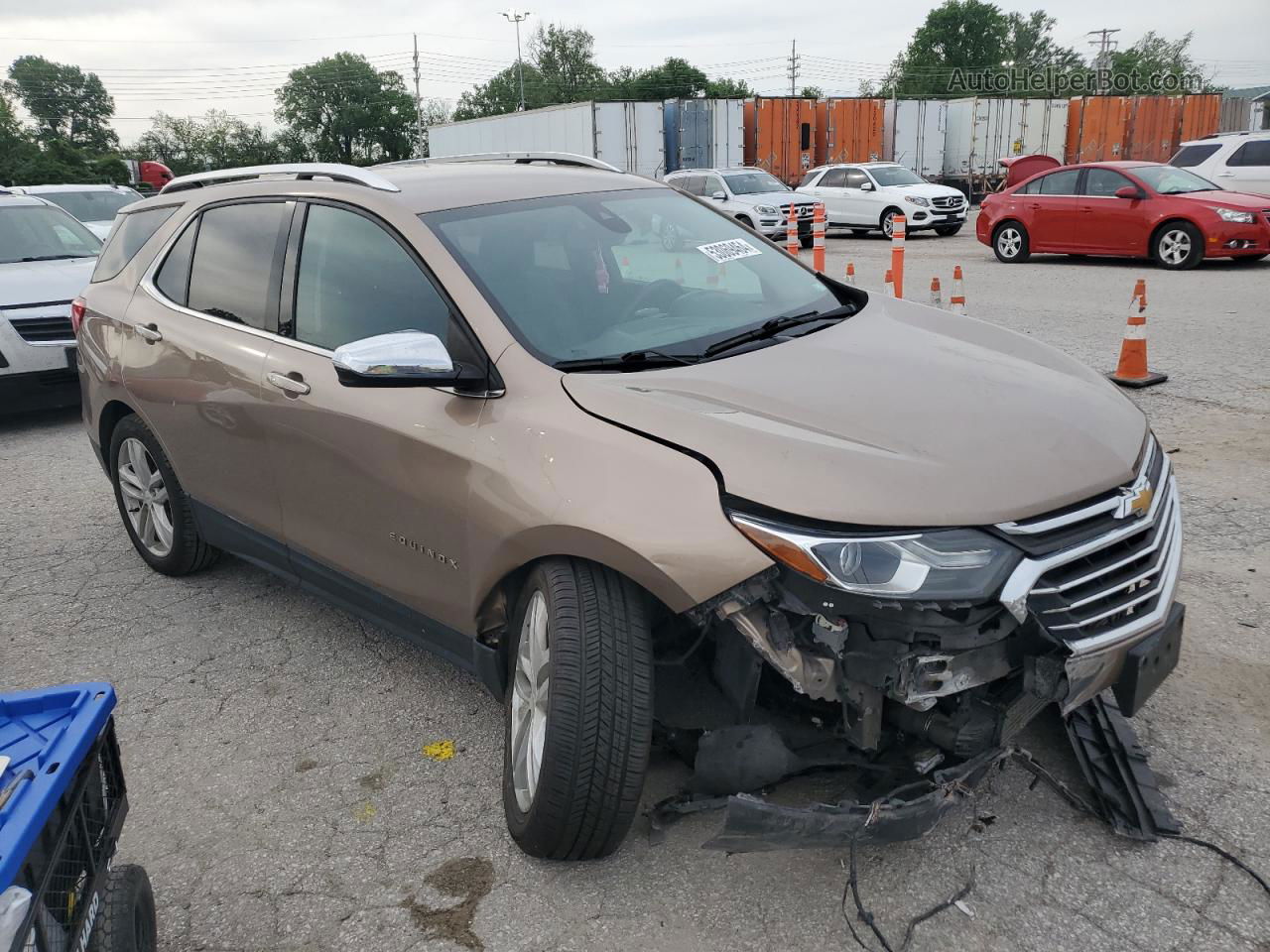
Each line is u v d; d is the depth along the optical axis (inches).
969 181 1312.7
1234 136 701.9
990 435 104.4
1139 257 617.0
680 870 110.4
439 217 136.1
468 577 119.6
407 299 131.4
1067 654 97.4
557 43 4468.5
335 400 135.0
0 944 64.4
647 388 112.6
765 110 1200.2
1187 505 209.2
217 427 159.0
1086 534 99.2
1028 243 649.6
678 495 99.7
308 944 103.5
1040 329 398.6
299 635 170.7
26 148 2893.7
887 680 96.9
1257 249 559.8
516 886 109.7
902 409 108.8
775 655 97.0
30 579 198.5
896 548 92.4
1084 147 1323.8
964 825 115.2
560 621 103.8
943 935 100.0
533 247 135.8
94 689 86.5
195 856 117.5
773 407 108.7
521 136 1253.1
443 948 101.7
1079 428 109.3
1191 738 128.9
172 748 139.4
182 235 178.1
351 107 3843.5
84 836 82.1
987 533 94.3
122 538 219.0
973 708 102.7
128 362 179.3
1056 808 117.3
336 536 141.5
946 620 94.7
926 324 145.0
